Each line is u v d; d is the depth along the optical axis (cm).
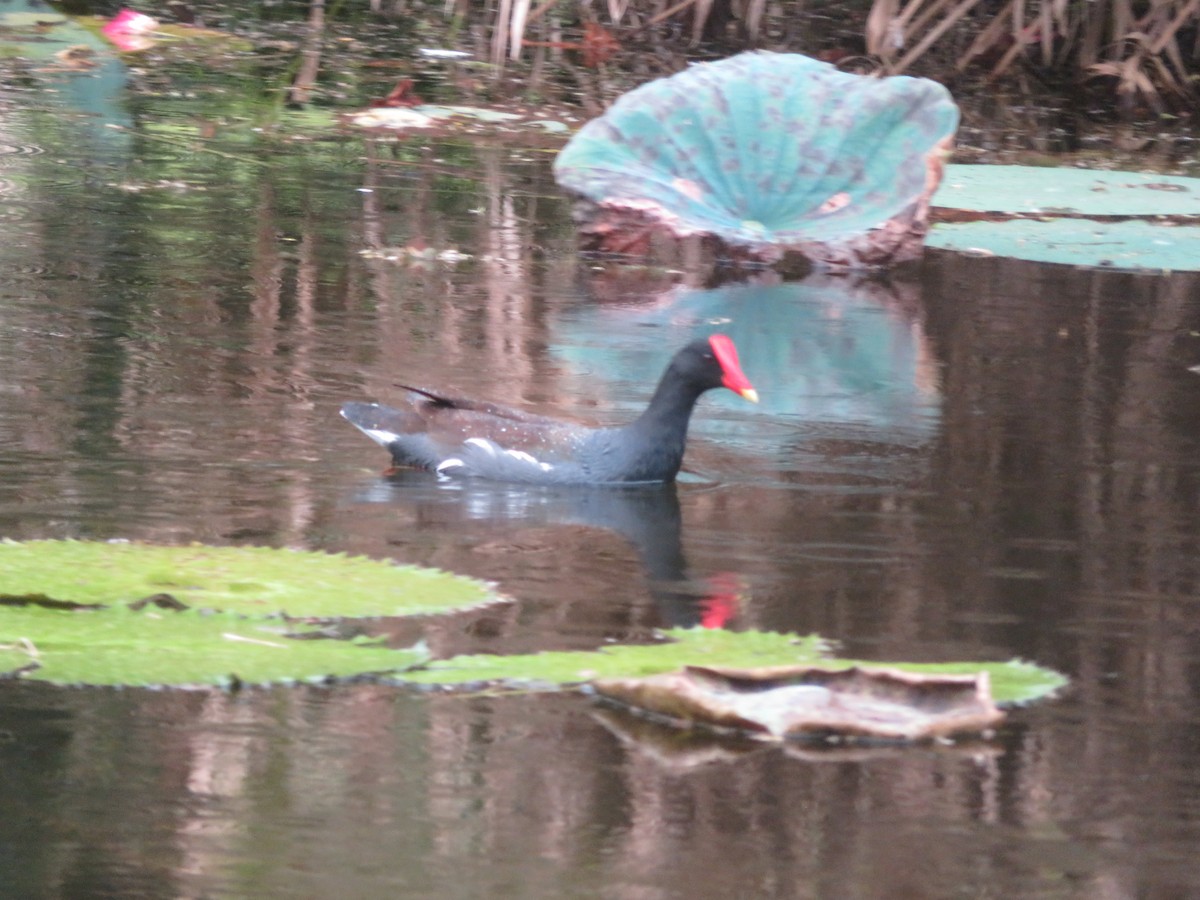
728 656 959
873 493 1312
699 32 3641
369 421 1348
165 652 918
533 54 3559
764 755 868
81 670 888
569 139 2866
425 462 1325
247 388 1520
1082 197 2559
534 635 994
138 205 2238
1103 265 2208
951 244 2323
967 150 2917
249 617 981
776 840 784
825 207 2248
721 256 2197
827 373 1678
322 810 798
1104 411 1558
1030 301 2009
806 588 1098
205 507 1212
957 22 3744
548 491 1288
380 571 1073
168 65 3278
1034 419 1529
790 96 2306
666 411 1311
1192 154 3008
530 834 784
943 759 868
